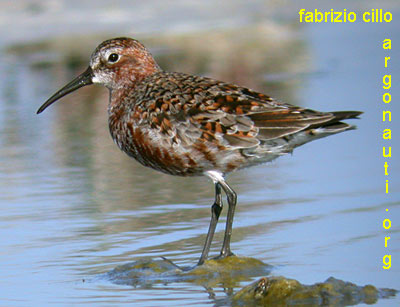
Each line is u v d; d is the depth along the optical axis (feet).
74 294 32.55
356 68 77.46
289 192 45.96
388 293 31.37
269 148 34.83
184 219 42.06
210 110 34.94
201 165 35.76
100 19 96.84
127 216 42.60
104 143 58.80
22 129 62.64
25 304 31.48
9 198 45.85
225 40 92.22
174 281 34.17
